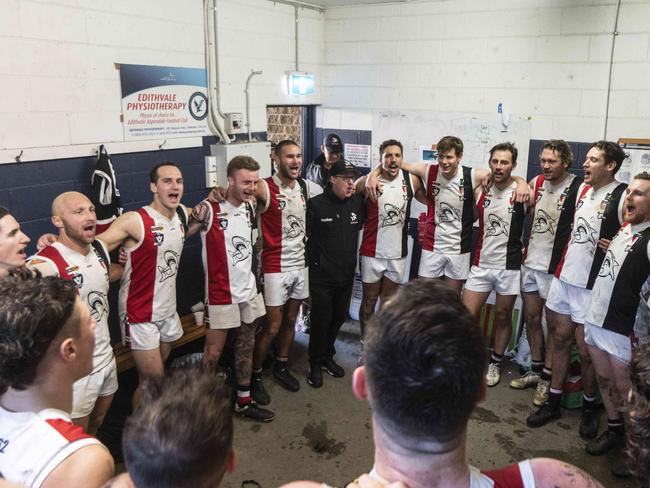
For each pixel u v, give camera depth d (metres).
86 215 2.38
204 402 0.84
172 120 3.44
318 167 4.68
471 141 4.21
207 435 0.80
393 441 0.77
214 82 3.72
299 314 4.46
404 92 4.43
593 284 2.93
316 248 3.55
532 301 3.52
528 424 3.21
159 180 2.79
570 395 3.38
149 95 3.26
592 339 2.80
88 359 1.24
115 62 3.03
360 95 4.65
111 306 3.22
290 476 2.76
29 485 1.04
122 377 3.20
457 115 4.23
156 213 2.83
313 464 2.85
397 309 0.76
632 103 3.57
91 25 2.87
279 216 3.36
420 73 4.32
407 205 3.71
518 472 0.87
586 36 3.63
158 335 2.92
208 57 3.62
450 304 0.76
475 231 4.17
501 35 3.93
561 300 3.10
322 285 3.56
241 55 3.91
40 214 2.77
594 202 2.95
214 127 3.77
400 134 4.51
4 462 1.06
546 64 3.81
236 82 3.91
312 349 3.67
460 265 3.72
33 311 1.09
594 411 3.22
